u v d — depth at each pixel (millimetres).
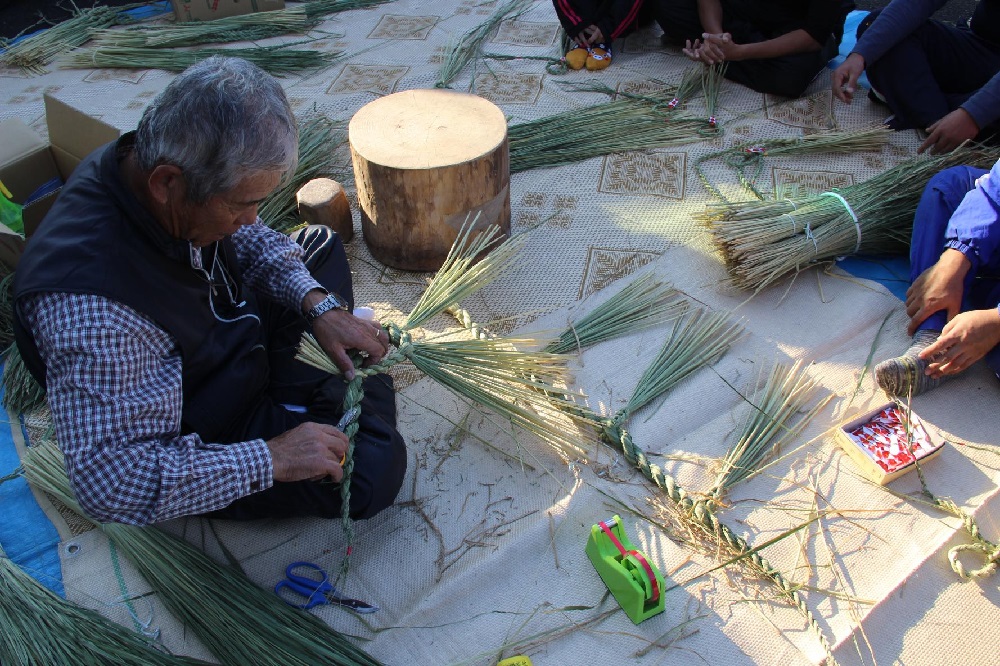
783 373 2256
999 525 1900
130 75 3908
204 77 1270
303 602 1807
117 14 4363
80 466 1367
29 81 3887
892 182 2643
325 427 1647
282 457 1559
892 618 1729
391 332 2070
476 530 1934
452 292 2148
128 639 1655
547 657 1688
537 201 3002
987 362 2189
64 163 2885
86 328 1336
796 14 3447
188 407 1648
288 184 2908
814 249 2512
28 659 1591
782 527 1911
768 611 1741
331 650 1642
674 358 2297
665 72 3721
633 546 1880
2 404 2264
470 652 1703
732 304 2527
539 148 3207
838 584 1791
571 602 1785
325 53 3963
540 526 1922
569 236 2828
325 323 1896
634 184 3066
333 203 2680
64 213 1416
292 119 1359
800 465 2047
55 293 1342
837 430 2066
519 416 2055
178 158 1259
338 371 1864
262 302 2008
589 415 2129
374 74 3812
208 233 1447
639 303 2494
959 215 2291
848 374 2289
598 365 2340
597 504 1971
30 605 1679
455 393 2258
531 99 3582
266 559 1892
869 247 2658
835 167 3107
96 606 1785
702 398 2227
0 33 4449
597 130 3303
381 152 2451
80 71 3961
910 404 2158
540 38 4055
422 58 3930
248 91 1276
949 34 3199
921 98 3172
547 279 2654
